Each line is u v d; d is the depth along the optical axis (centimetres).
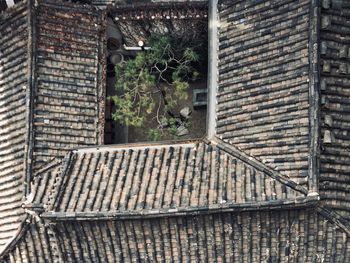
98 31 1961
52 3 1889
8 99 1897
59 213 1587
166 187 1642
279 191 1544
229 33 1783
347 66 1579
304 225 1557
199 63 2139
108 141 2170
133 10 2022
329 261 1598
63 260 1714
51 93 1850
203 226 1603
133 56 2212
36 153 1786
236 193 1567
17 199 1780
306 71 1570
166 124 2141
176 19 2020
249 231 1596
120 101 2014
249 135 1670
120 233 1645
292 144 1569
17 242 1722
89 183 1691
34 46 1838
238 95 1720
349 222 1533
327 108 1544
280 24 1662
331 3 1570
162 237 1638
